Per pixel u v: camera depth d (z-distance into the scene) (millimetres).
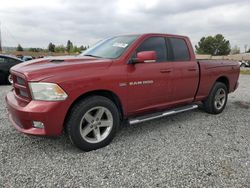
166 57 4496
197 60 5152
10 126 4539
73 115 3379
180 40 4836
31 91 3205
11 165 3143
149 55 3727
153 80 4160
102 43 4711
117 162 3281
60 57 4082
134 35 4359
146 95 4129
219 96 5812
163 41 4504
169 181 2859
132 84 3883
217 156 3514
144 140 4059
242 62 44719
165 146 3828
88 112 3508
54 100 3176
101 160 3330
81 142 3479
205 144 3945
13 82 3699
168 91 4480
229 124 5027
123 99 3838
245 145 3943
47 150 3594
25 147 3672
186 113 5809
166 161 3330
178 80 4609
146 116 4285
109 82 3607
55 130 3270
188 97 4996
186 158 3428
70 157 3396
